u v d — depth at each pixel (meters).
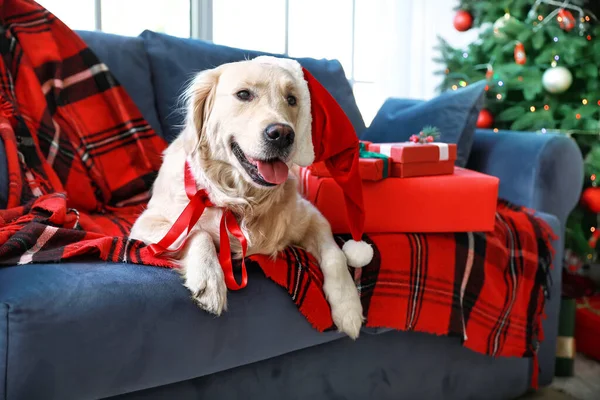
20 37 1.80
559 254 1.98
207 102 1.38
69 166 1.80
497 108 2.99
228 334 1.24
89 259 1.23
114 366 1.10
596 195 2.70
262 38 3.17
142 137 1.98
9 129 1.62
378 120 2.49
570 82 2.67
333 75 2.54
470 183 1.60
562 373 2.12
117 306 1.09
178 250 1.32
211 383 1.32
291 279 1.34
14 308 0.99
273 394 1.44
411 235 1.60
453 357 1.73
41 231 1.28
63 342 1.04
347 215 1.47
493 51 2.97
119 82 2.00
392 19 3.53
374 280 1.48
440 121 2.21
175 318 1.16
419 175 1.61
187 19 2.87
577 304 2.48
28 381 1.01
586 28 2.83
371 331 1.52
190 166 1.41
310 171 1.63
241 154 1.32
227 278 1.25
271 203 1.40
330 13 3.42
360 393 1.59
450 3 3.88
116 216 1.85
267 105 1.31
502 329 1.69
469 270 1.62
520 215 1.85
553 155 2.01
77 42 1.92
